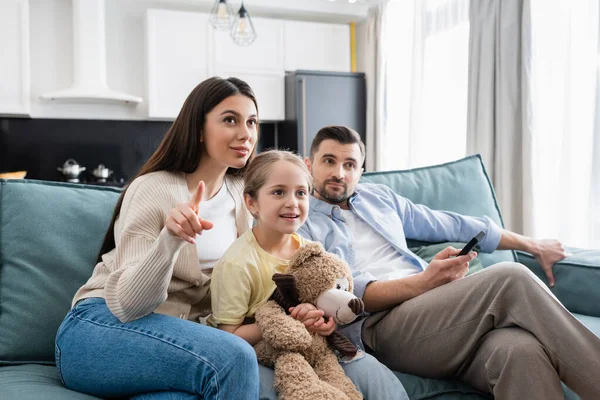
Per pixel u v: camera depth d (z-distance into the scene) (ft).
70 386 3.78
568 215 9.79
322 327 3.96
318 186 5.66
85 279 4.56
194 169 4.57
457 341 4.31
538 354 3.84
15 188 4.68
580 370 3.80
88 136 16.81
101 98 15.67
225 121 4.46
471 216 6.42
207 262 4.56
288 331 3.76
